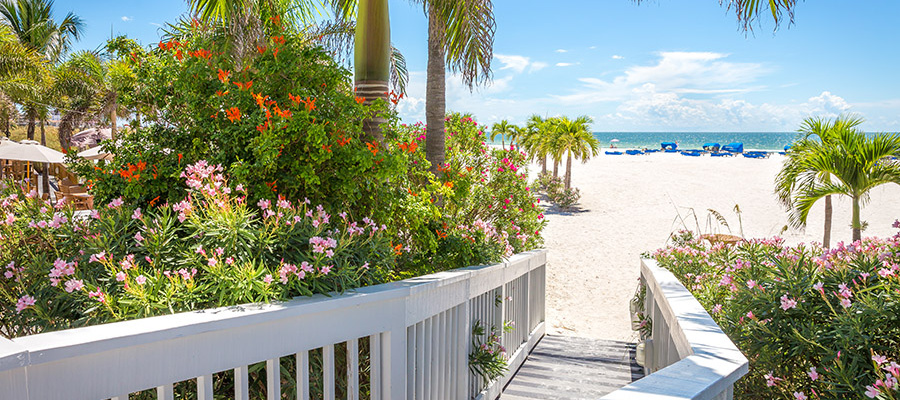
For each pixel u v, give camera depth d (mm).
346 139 3633
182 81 3709
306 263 2551
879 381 2006
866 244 4016
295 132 3428
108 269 2604
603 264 13398
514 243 6340
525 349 5949
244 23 4086
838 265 3082
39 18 22406
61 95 19375
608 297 10906
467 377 4012
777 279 3016
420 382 3172
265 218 2852
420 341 3162
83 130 23594
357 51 4609
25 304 2412
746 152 51312
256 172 3430
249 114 3779
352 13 5793
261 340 2211
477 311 4367
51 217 2955
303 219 3055
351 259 3061
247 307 2275
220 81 3791
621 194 25703
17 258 2877
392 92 4562
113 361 1820
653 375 1761
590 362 5801
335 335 2494
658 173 31797
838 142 8500
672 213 21312
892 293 2523
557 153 25203
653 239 16500
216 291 2453
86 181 3721
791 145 9031
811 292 2844
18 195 3158
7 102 15258
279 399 2303
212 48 3990
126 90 4094
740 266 3652
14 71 13758
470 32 4688
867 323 2486
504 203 6492
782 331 2748
